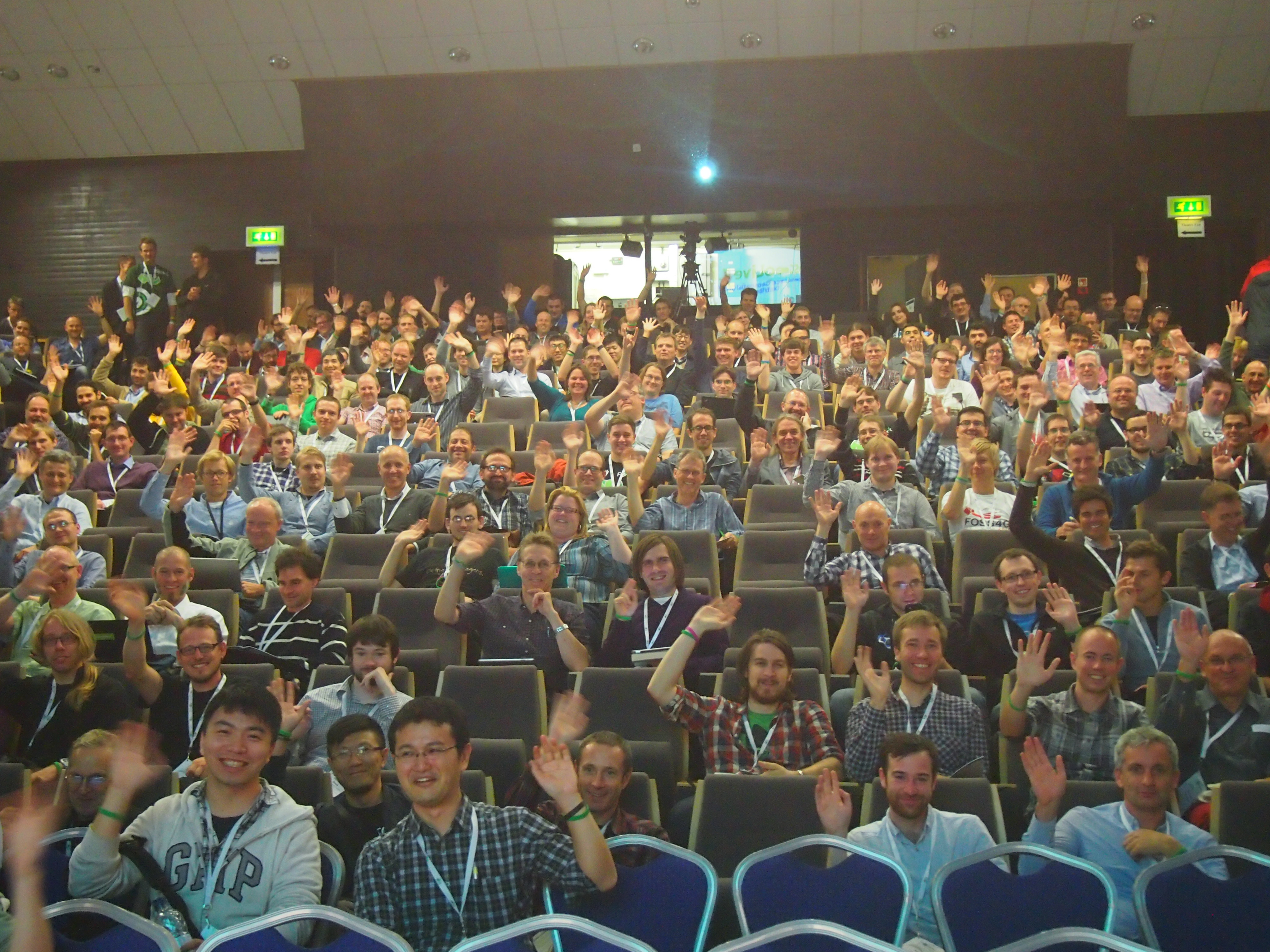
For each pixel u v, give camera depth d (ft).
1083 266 49.78
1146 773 12.98
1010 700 15.80
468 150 50.31
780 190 49.21
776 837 13.96
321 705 16.61
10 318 48.11
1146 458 25.71
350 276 52.65
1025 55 47.44
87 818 13.41
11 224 55.62
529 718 17.30
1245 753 15.07
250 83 51.39
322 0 47.88
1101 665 15.40
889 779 13.01
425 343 45.75
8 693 16.94
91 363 46.96
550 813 13.29
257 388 38.58
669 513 24.18
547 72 49.24
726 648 19.04
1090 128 47.85
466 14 47.78
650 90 49.08
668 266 52.70
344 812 13.61
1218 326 52.44
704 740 16.16
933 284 50.08
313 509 25.29
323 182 51.16
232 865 11.85
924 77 47.93
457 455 26.16
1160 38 47.47
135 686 17.16
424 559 22.30
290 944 10.11
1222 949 10.97
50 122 53.88
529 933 10.13
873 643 18.57
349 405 35.91
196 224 55.11
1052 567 20.79
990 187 48.47
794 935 9.96
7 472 29.89
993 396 31.99
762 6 46.75
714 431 27.84
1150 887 11.14
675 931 11.10
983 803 13.70
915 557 20.25
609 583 21.68
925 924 12.60
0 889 12.25
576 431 25.58
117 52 50.65
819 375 37.88
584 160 49.88
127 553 24.59
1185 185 50.49
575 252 52.75
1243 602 18.34
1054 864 11.41
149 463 29.27
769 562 22.74
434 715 11.75
